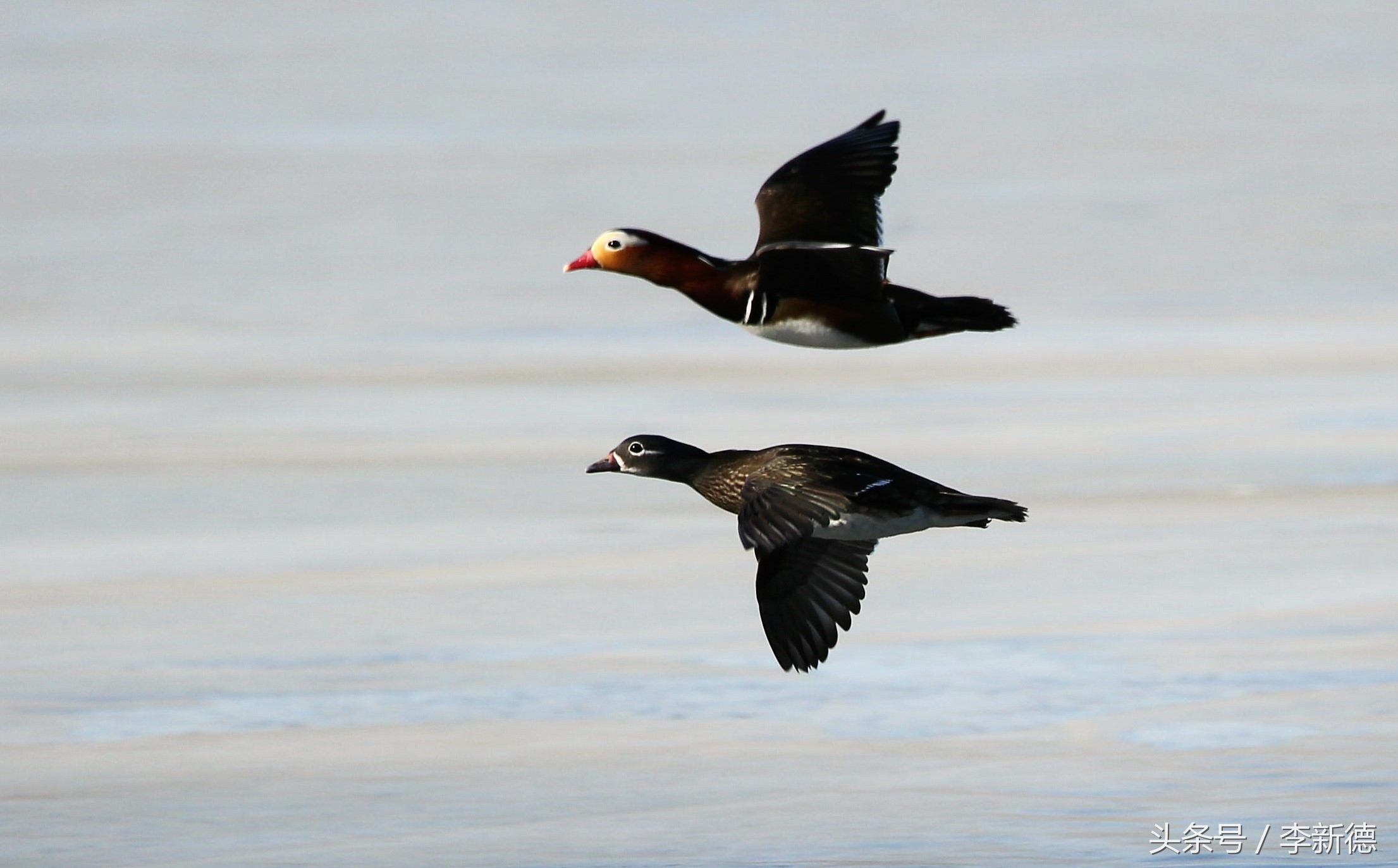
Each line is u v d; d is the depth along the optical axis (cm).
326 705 1441
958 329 1134
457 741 1369
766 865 1151
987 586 1742
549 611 1675
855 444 2356
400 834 1205
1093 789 1265
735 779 1293
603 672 1512
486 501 2073
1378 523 1941
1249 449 2281
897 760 1325
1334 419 2452
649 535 1930
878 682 1489
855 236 1124
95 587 1761
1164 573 1772
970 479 2162
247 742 1367
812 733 1377
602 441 2375
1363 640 1572
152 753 1348
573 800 1254
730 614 1666
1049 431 2406
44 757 1339
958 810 1235
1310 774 1291
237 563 1836
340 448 2336
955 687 1474
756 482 976
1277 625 1616
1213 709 1418
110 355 2983
